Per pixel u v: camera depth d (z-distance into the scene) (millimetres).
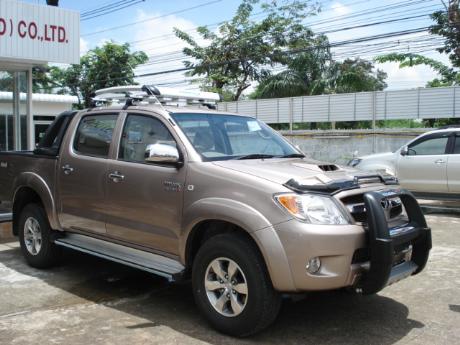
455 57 21500
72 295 5398
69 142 5926
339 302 5152
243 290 4109
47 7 9922
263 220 3980
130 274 6176
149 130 5133
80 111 6047
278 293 4086
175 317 4742
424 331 4430
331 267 3885
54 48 10086
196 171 4547
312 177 4230
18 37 9523
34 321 4633
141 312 4883
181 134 4836
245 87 31109
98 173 5402
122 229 5184
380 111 18375
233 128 5402
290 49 29500
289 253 3873
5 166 6785
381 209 4016
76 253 7137
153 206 4820
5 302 5160
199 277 4414
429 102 17219
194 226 4453
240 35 31266
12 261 6754
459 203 12273
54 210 5988
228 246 4160
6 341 4180
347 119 19250
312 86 26562
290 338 4258
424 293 5465
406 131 17766
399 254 4297
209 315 4355
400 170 11523
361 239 3984
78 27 10477
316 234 3834
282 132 20812
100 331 4398
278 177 4199
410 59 23359
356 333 4379
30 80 10805
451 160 10805
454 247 7641
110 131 5516
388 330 4445
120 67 33312
